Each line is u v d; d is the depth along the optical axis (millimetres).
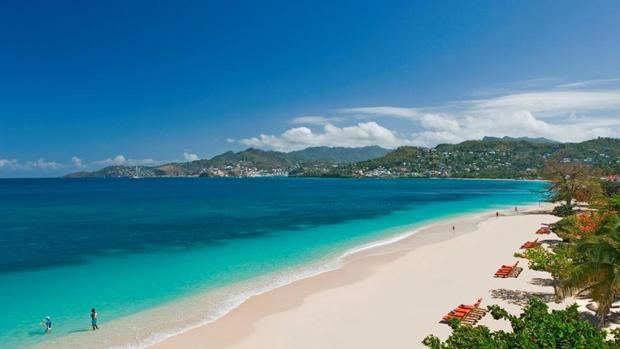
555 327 12836
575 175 83812
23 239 64250
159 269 43719
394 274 40125
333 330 26547
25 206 127250
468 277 38344
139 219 90938
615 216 27562
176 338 25734
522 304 30594
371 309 30266
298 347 24203
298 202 139000
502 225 74438
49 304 32562
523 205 117438
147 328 27391
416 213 100125
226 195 182500
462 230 69188
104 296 34500
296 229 73312
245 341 25141
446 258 46812
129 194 194750
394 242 58438
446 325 26922
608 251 21328
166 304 32250
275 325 27562
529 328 13211
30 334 26625
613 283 21234
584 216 45000
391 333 25859
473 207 114500
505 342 12953
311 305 31406
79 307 31828
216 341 25219
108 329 27312
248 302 32375
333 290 35125
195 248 55750
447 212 101562
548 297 31828
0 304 32625
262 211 108125
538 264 29344
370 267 43250
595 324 24750
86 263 47031
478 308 28859
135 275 41281
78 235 68125
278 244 58188
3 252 53812
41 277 40812
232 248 55469
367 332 26109
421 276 39094
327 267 43656
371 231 69812
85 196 180125
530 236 61781
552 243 55344
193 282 38406
